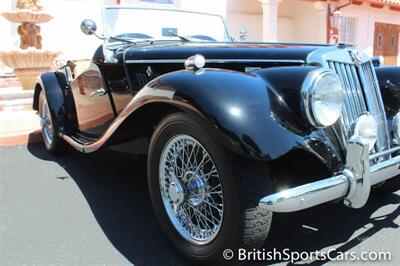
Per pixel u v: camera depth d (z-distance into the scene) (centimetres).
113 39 367
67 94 450
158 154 251
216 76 228
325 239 267
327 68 241
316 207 316
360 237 268
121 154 492
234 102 212
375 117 273
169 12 410
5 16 806
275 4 1153
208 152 218
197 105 214
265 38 1168
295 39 1452
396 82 324
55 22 952
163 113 270
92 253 255
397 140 275
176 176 247
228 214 212
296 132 219
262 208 204
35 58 780
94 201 341
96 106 382
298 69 236
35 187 377
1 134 567
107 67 351
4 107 699
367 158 220
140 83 321
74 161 467
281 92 229
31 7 828
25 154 502
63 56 960
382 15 1557
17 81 908
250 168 209
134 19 390
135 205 331
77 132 430
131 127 283
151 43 355
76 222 300
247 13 1287
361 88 270
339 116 228
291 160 241
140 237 276
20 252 258
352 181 221
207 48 298
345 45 283
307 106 218
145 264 242
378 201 328
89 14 988
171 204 252
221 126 206
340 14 1312
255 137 204
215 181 231
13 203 338
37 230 288
